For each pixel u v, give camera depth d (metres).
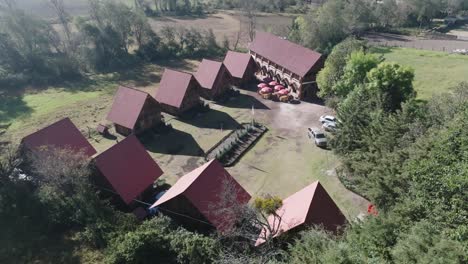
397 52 89.81
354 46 67.50
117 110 61.28
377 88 50.66
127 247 31.09
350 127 45.59
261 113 68.00
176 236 32.56
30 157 43.41
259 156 54.53
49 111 73.56
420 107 44.31
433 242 21.08
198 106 69.75
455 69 75.62
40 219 38.00
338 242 25.23
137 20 102.88
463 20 123.44
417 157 31.45
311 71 71.31
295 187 47.09
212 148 56.50
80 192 38.44
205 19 141.25
